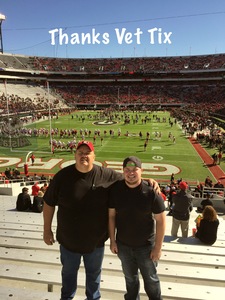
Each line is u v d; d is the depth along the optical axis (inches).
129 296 144.4
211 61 3720.5
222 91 3282.5
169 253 199.0
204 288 153.4
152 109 3134.8
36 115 2445.9
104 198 129.6
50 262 178.1
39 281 155.7
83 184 125.5
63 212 129.0
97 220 130.1
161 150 1348.4
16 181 796.6
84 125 2129.7
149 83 3745.1
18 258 181.6
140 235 132.6
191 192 682.2
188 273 170.9
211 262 187.8
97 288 140.3
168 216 393.7
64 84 3868.1
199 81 3629.4
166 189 647.1
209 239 242.8
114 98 3491.6
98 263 138.3
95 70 3868.1
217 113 2389.3
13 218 307.6
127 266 139.7
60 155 1283.2
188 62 3821.4
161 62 3907.5
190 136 1670.8
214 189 687.1
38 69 3752.5
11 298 138.9
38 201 357.1
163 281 173.3
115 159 1197.1
